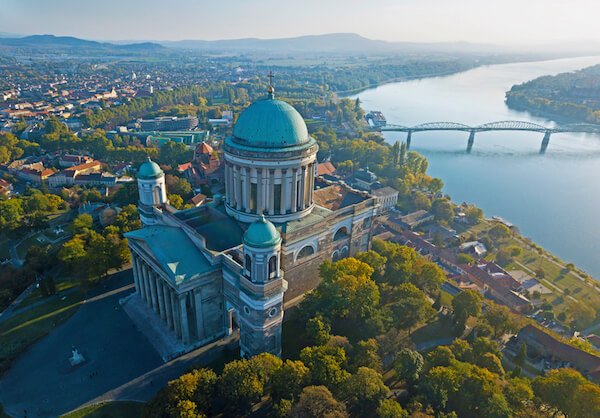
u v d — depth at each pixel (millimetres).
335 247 135125
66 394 94625
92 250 133000
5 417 89250
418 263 135875
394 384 96625
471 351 102375
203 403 83875
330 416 76812
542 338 114250
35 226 180000
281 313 99312
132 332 113188
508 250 185125
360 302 109062
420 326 120125
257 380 87000
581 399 85438
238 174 118500
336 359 92750
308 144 119062
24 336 111812
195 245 110188
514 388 88750
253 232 90750
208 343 110125
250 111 116312
